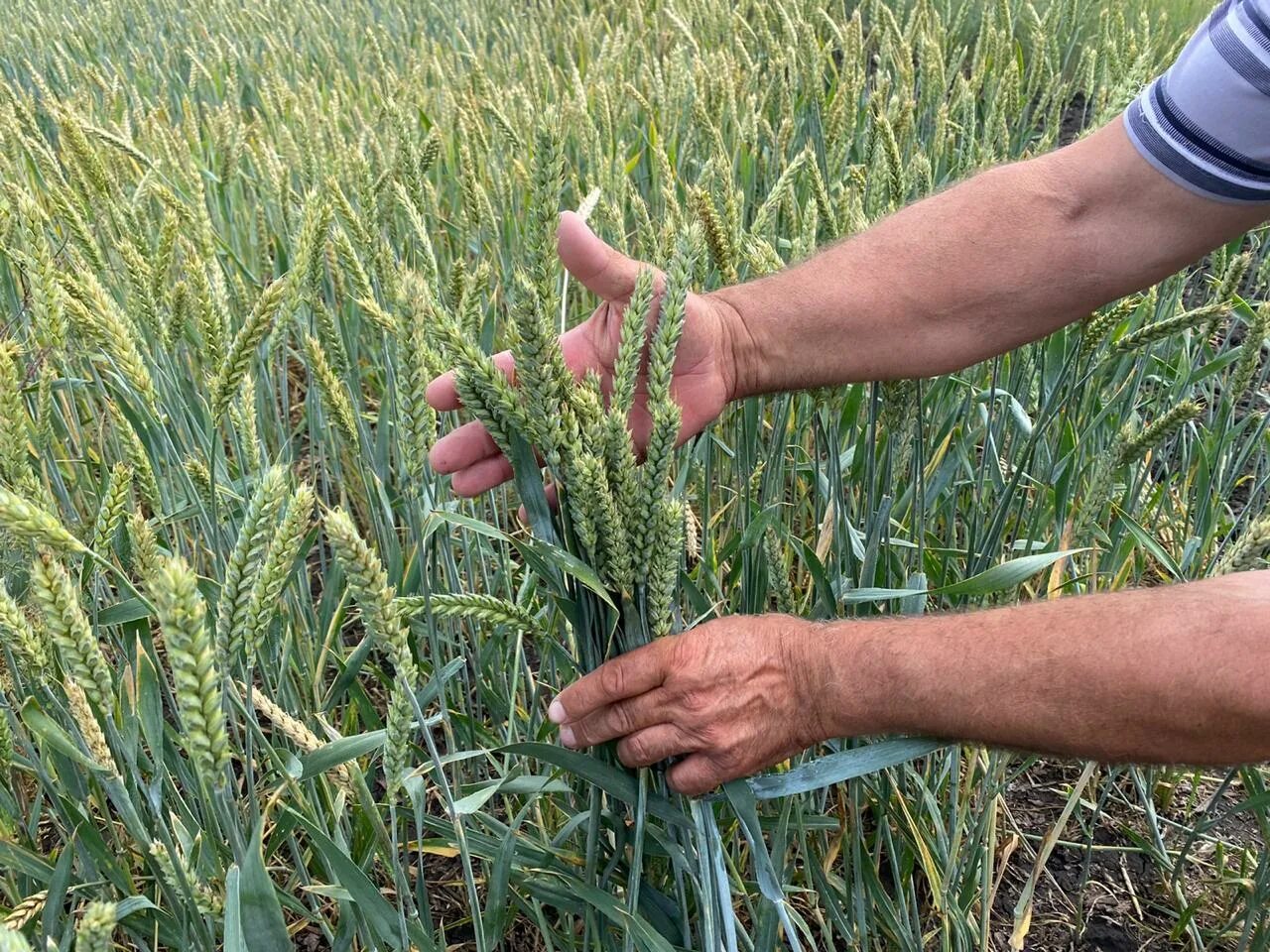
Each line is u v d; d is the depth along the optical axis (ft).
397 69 22.91
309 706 7.97
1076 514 8.86
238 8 28.17
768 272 7.24
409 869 7.63
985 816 6.86
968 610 4.88
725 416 9.96
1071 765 9.23
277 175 10.89
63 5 29.66
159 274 6.88
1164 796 8.77
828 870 7.36
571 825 5.84
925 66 14.93
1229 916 7.75
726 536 10.05
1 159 12.35
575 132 14.43
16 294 9.91
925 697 4.50
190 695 3.25
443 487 7.32
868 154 11.75
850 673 4.65
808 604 8.25
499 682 8.09
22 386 7.63
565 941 6.69
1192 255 6.27
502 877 5.33
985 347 6.48
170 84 21.42
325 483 9.55
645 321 4.32
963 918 7.13
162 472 6.91
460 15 27.58
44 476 8.43
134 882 6.39
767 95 15.06
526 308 3.97
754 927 6.51
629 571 4.58
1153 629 4.20
